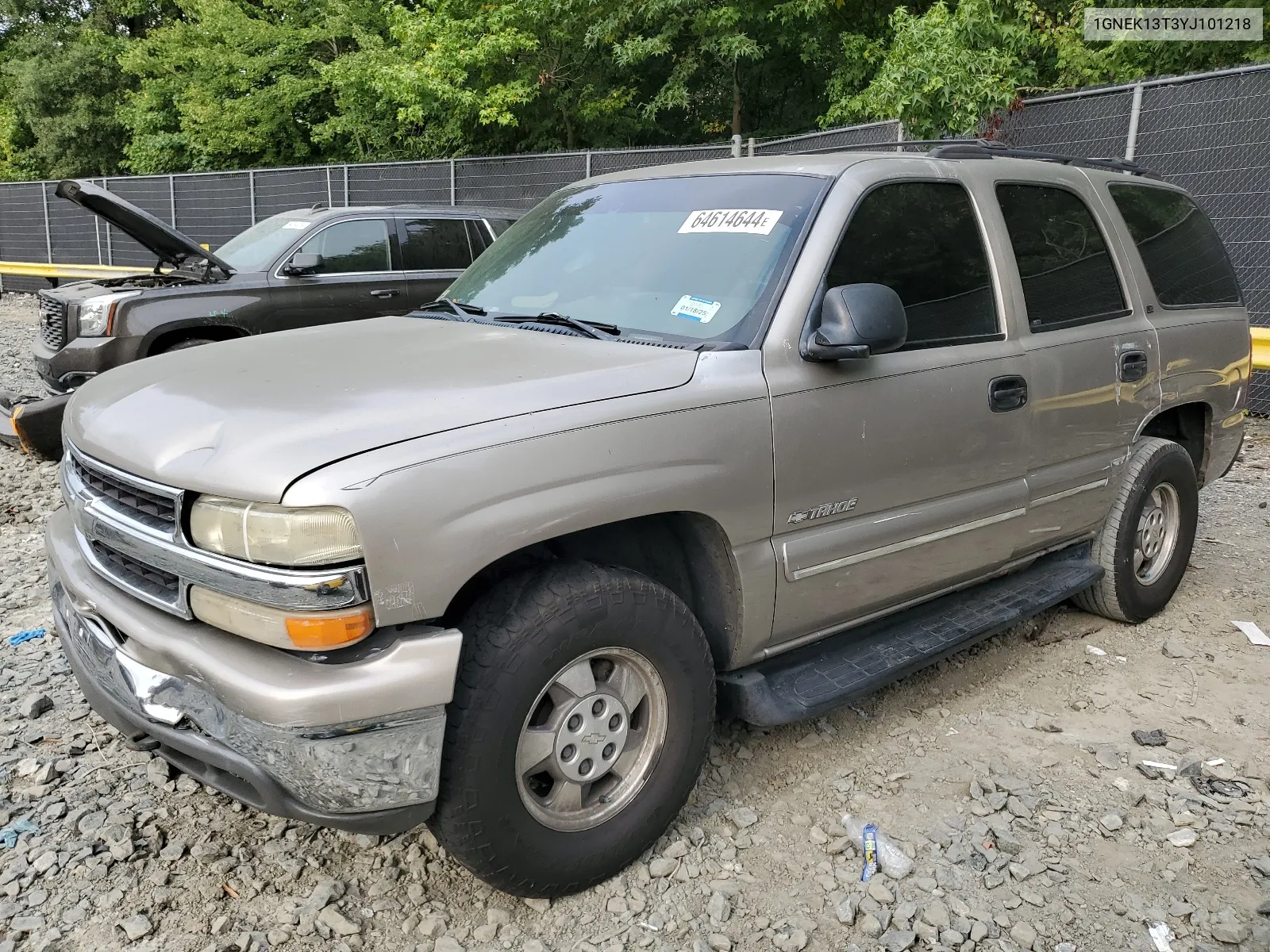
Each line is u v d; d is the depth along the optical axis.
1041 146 9.62
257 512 2.17
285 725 2.15
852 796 3.20
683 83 18.20
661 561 3.02
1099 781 3.30
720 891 2.72
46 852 2.82
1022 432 3.61
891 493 3.20
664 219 3.46
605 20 17.52
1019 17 12.55
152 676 2.43
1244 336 4.93
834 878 2.81
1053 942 2.58
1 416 6.84
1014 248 3.70
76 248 21.77
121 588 2.54
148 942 2.52
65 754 3.35
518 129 19.59
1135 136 8.79
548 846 2.54
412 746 2.25
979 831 3.01
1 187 23.25
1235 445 5.02
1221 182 8.30
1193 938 2.61
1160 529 4.62
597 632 2.52
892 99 10.31
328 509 2.14
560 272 3.52
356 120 20.84
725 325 2.96
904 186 3.38
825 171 3.26
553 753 2.56
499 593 2.48
